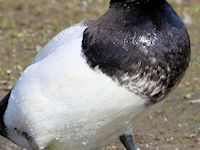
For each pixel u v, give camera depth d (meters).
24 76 9.89
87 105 9.36
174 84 9.59
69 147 10.14
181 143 13.52
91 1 22.75
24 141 10.38
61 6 22.08
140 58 9.17
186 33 9.63
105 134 9.91
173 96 15.84
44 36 19.67
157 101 9.54
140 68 9.16
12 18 20.89
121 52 9.18
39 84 9.60
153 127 14.29
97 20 9.77
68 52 9.42
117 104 9.32
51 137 9.87
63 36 9.91
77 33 9.70
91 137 9.88
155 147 13.32
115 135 10.12
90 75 9.23
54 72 9.44
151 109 9.77
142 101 9.38
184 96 15.80
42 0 22.42
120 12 9.49
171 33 9.40
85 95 9.30
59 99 9.45
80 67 9.27
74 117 9.50
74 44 9.45
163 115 14.89
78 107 9.40
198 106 15.30
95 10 22.02
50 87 9.47
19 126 10.13
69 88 9.34
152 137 13.80
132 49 9.20
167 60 9.29
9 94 10.45
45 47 10.12
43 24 20.56
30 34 19.81
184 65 9.58
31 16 21.12
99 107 9.34
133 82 9.19
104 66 9.16
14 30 20.06
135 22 9.37
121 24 9.38
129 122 9.80
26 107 9.77
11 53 18.30
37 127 9.79
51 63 9.53
